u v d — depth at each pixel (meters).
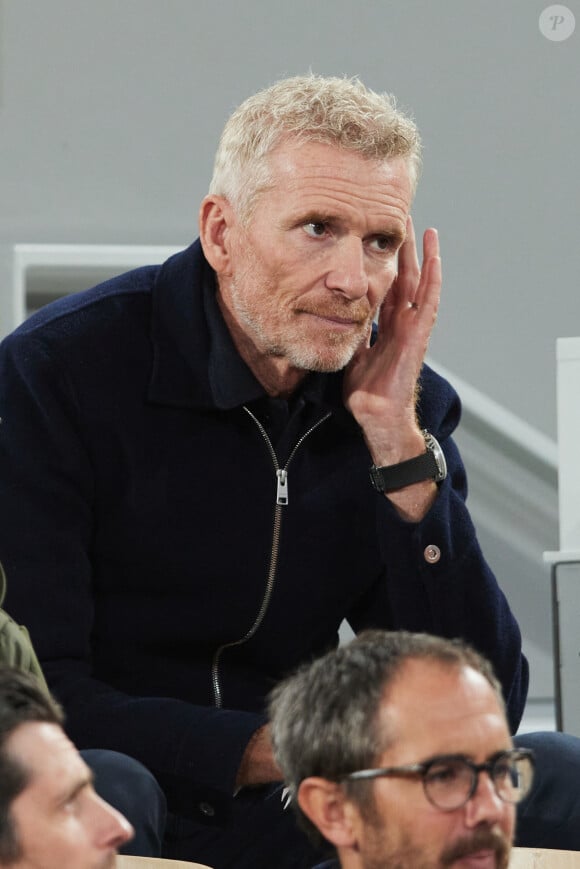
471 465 15.91
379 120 8.06
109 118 15.35
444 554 8.52
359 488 8.83
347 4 15.69
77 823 4.43
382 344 8.81
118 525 8.45
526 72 16.00
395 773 4.82
